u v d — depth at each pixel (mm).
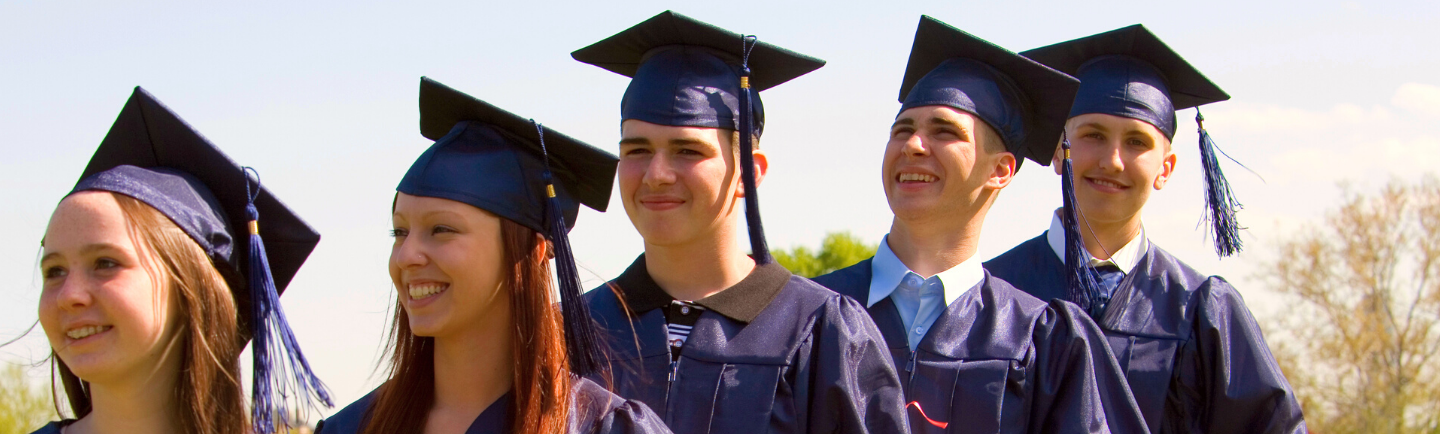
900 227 4332
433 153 3080
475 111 3170
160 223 2816
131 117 2984
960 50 4363
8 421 12273
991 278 4266
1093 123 4859
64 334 2766
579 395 3066
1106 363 4074
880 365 3742
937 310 4180
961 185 4133
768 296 3842
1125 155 4824
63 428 2973
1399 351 20969
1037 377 3979
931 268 4238
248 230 2996
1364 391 20922
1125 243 4926
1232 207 5242
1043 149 4508
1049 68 4258
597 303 3955
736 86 3953
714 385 3652
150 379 2828
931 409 3949
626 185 3822
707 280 3865
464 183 3004
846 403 3582
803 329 3742
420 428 3082
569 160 3283
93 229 2748
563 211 3254
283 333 2867
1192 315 4711
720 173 3797
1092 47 5086
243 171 3023
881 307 4250
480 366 3031
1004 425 3895
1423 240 21016
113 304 2727
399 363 3131
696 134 3754
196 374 2795
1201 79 5090
